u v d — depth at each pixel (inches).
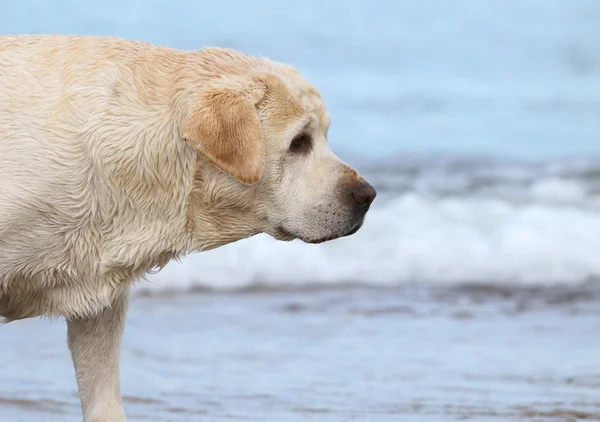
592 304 567.2
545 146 996.6
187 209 324.2
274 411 382.3
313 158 327.0
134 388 411.8
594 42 1761.8
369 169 891.4
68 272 320.2
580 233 673.6
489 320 531.5
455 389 411.5
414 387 414.6
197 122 306.0
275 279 616.1
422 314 545.6
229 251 617.9
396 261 640.4
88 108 313.3
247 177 305.3
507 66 1529.3
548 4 2121.1
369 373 435.2
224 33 1610.5
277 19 1734.7
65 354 464.8
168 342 483.5
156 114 317.4
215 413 380.2
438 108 1181.7
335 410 383.9
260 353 466.9
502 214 706.2
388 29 1754.4
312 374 434.3
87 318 339.6
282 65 335.3
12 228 307.4
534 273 633.6
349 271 627.5
